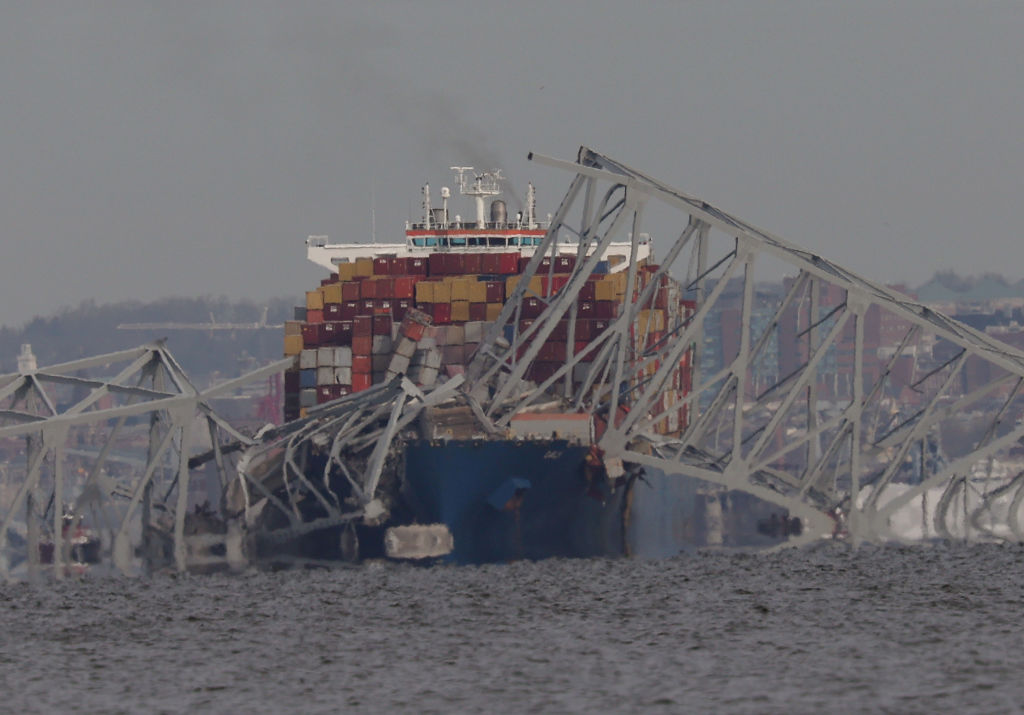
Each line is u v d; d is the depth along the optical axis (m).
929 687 198.25
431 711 193.25
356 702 197.75
